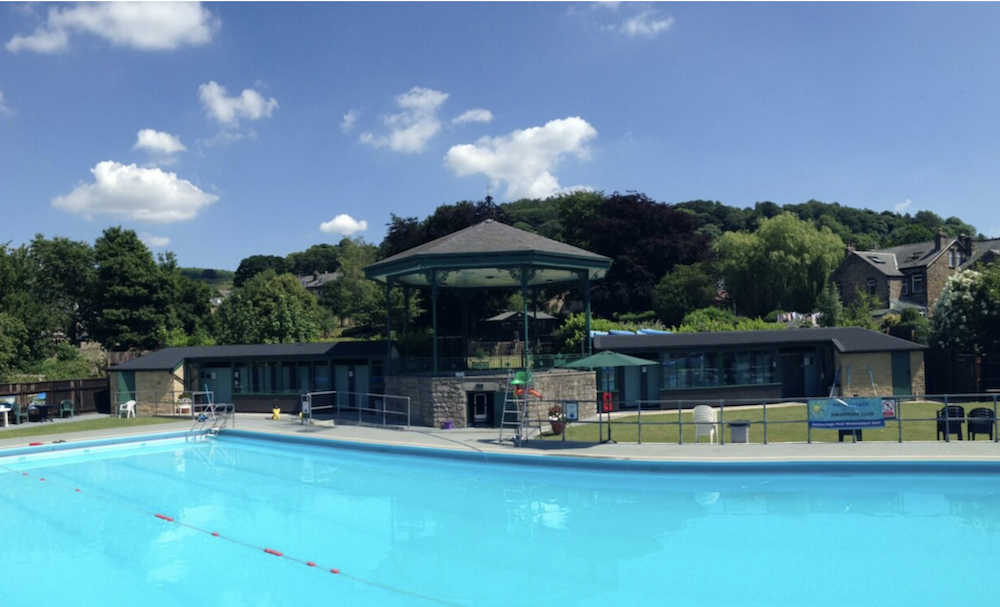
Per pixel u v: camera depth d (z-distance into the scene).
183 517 14.31
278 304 46.88
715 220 124.12
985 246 59.50
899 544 11.14
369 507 14.80
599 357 19.56
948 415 17.73
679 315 49.31
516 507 14.44
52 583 10.46
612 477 16.34
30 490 17.20
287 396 29.64
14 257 52.69
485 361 26.19
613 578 10.03
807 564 10.32
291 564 11.17
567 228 65.50
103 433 24.34
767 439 19.02
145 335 53.22
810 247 55.09
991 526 12.03
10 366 38.75
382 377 28.41
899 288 57.62
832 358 27.94
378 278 27.44
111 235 54.72
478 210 51.91
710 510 13.62
